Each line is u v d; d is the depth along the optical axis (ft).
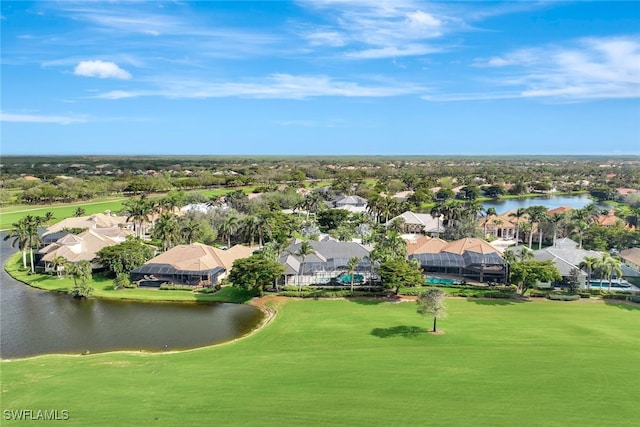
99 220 491.31
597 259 302.04
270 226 422.00
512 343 211.00
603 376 173.47
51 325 251.19
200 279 323.78
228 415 147.33
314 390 164.25
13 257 420.77
